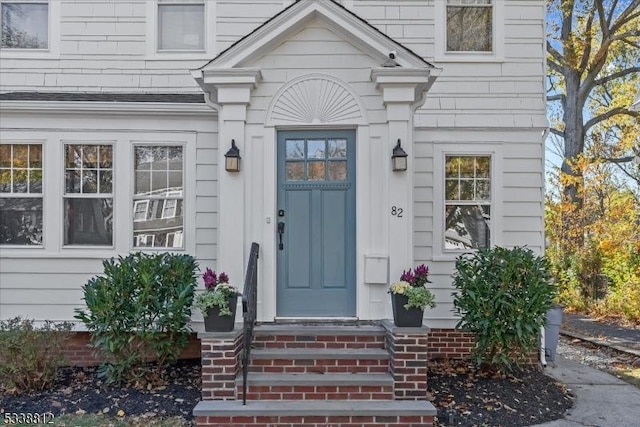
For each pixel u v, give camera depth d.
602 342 9.38
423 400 5.28
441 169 7.55
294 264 6.25
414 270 5.87
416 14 7.73
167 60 7.80
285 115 6.18
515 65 7.66
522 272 6.36
